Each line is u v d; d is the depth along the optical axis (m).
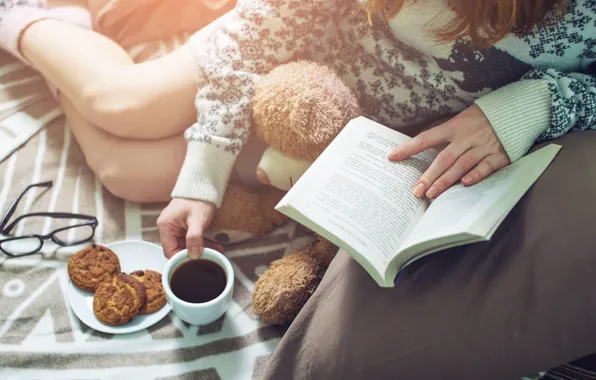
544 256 0.64
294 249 0.95
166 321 0.85
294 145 0.78
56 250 0.92
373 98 0.89
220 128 0.85
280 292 0.81
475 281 0.66
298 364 0.74
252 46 0.87
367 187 0.68
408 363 0.68
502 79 0.80
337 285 0.73
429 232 0.60
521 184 0.66
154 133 0.95
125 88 0.92
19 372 0.78
